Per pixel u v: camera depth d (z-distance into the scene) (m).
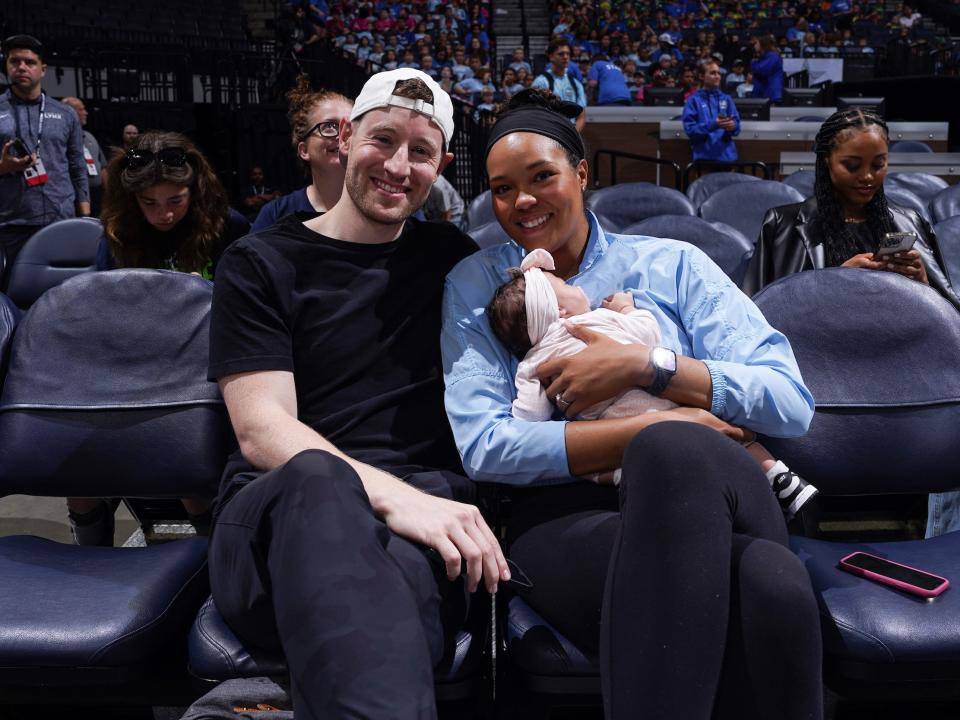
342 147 1.76
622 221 4.03
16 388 1.89
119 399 1.88
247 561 1.39
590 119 8.27
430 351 1.74
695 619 1.24
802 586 1.24
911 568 1.57
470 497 1.67
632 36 18.16
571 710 1.76
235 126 9.73
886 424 1.82
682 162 8.06
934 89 11.07
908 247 2.23
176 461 1.86
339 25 17.08
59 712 1.76
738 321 1.71
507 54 17.84
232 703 1.34
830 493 1.84
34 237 3.74
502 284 1.74
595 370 1.58
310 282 1.70
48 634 1.46
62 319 1.93
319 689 1.17
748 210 4.07
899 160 7.43
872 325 1.87
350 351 1.69
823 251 2.63
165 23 14.50
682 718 1.22
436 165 1.71
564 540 1.51
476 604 1.58
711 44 17.53
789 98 9.59
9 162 4.95
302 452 1.39
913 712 1.78
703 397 1.57
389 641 1.18
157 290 1.95
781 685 1.24
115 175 2.60
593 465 1.54
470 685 1.45
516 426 1.58
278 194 9.21
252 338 1.64
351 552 1.25
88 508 2.29
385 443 1.66
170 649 1.60
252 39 14.98
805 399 1.64
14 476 1.85
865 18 18.92
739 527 1.36
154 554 1.74
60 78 10.88
